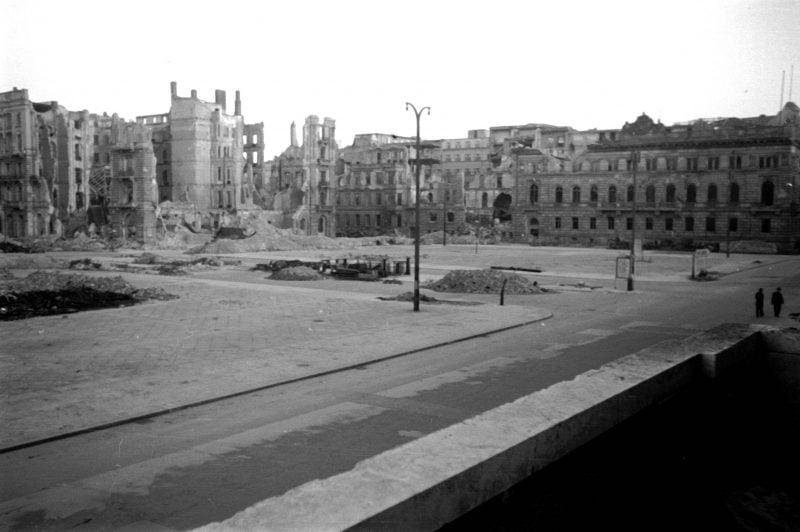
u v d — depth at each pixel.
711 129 104.44
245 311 32.88
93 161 120.00
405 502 4.87
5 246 82.62
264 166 134.12
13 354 22.11
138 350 22.91
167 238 99.31
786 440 11.97
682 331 28.50
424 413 15.88
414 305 33.25
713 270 64.38
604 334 27.62
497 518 5.90
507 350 24.00
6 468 12.15
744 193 101.62
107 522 9.92
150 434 14.23
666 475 8.95
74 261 62.84
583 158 115.25
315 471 12.04
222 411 16.05
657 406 8.80
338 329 27.59
